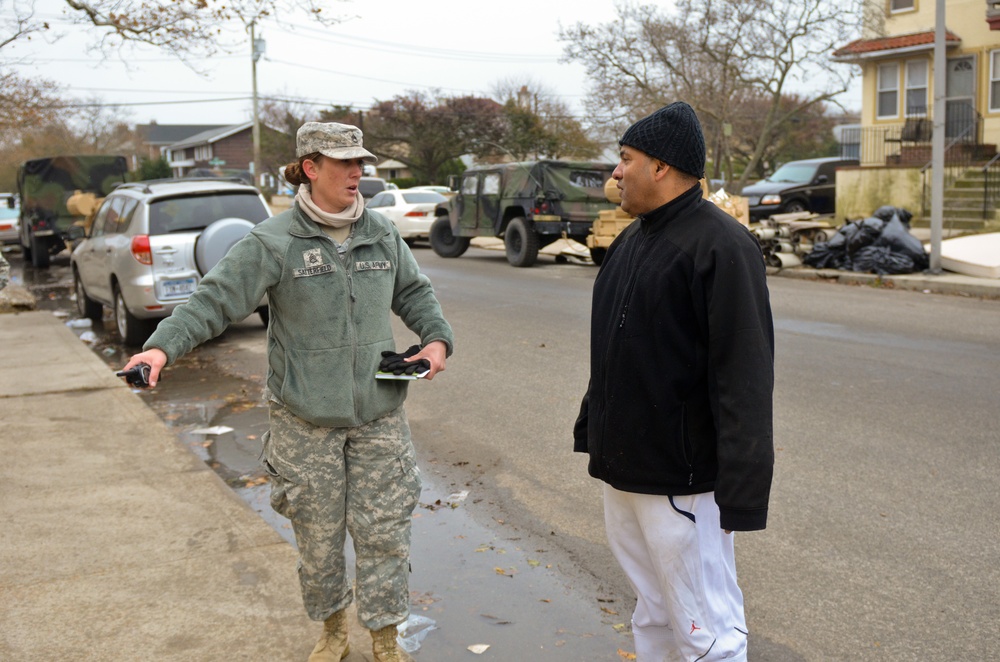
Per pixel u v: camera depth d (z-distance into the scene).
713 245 2.38
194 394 7.90
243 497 5.32
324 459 2.96
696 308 2.41
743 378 2.33
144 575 3.91
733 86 25.95
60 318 12.98
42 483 5.11
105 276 10.77
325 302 2.91
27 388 7.48
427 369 2.96
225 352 9.71
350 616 3.61
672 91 26.56
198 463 5.48
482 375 8.20
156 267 9.77
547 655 3.44
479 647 3.51
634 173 2.49
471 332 10.36
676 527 2.52
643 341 2.48
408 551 3.09
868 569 4.09
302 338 2.92
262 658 3.25
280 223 2.96
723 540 2.63
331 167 2.90
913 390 7.16
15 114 15.39
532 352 9.17
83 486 5.06
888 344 9.04
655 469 2.50
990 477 5.19
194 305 2.82
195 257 9.27
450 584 4.07
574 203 17.14
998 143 21.06
